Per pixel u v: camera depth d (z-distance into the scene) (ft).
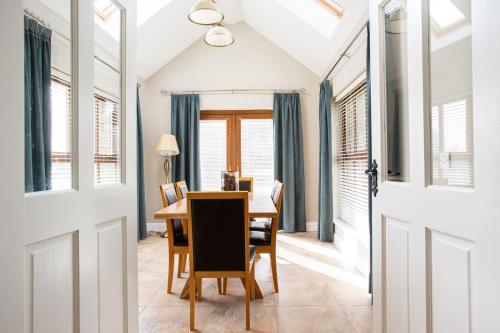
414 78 4.00
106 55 4.64
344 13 9.92
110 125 4.63
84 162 3.63
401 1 4.81
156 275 9.80
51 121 3.57
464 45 3.57
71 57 3.52
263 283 9.01
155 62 15.44
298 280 9.25
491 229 2.85
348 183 13.07
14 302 2.48
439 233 3.59
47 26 3.67
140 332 6.32
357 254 10.57
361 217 11.43
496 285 2.81
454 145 3.67
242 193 6.35
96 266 3.86
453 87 3.69
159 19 12.69
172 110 15.98
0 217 2.37
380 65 5.04
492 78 2.83
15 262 2.50
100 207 3.93
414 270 4.00
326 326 6.54
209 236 6.49
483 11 2.92
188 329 6.44
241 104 16.29
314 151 16.24
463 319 3.20
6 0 2.45
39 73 3.70
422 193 3.83
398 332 4.41
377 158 5.06
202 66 16.33
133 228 4.78
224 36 10.86
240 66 16.30
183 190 11.84
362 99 10.99
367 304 7.60
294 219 15.65
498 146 2.78
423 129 3.83
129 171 4.71
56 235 3.17
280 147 15.97
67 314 3.36
